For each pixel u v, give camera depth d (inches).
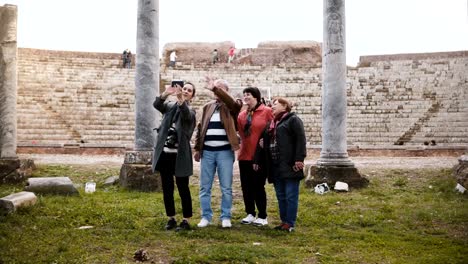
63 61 1288.1
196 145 347.6
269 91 1253.1
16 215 347.9
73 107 1154.0
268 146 345.1
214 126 341.1
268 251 273.3
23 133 1047.0
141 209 393.7
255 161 346.6
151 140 546.6
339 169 531.2
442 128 1107.3
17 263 247.1
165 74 1315.2
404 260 263.7
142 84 551.8
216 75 1328.7
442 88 1211.2
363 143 1096.8
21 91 1157.7
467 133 1082.1
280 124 336.2
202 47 1508.4
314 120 1171.9
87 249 278.5
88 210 376.8
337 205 436.5
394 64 1310.3
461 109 1147.3
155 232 320.2
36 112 1111.6
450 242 306.0
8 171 540.1
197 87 1286.9
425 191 501.7
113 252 272.5
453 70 1250.0
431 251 283.1
